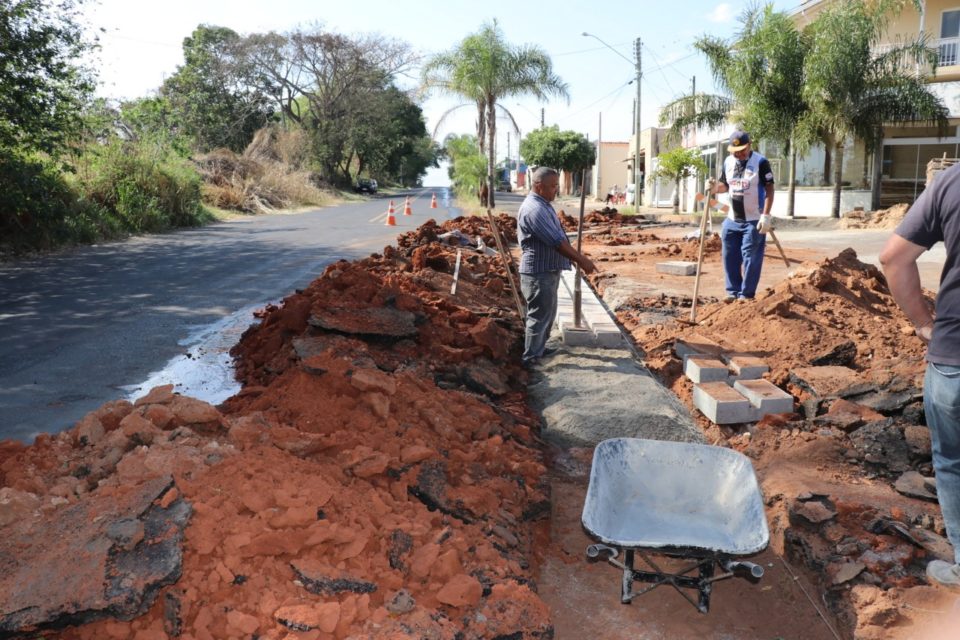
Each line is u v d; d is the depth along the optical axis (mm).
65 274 12695
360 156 63188
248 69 54094
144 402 3904
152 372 6668
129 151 23375
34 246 16156
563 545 3992
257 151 42531
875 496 4094
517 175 82562
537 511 4051
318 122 57312
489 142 35500
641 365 6707
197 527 2912
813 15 28172
